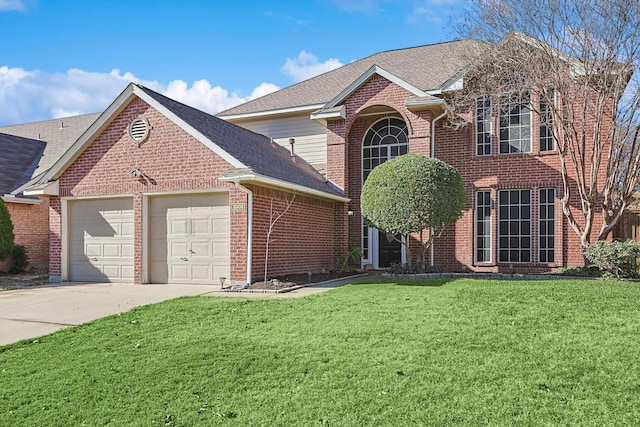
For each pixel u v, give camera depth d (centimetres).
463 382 484
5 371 573
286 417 429
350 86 1589
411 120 1509
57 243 1386
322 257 1518
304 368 539
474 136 1509
